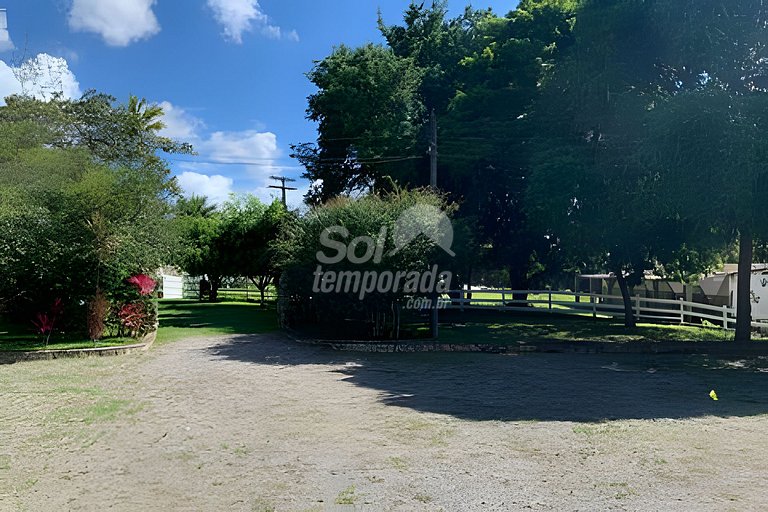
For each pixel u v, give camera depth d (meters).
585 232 16.34
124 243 13.02
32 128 19.77
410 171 22.47
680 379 9.11
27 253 12.07
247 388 8.33
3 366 10.24
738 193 10.64
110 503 4.11
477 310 24.55
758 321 17.64
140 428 6.14
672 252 16.75
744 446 5.39
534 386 8.52
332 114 24.16
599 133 16.34
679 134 11.26
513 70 21.25
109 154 21.69
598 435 5.78
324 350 12.47
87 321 12.84
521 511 3.92
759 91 11.98
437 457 5.12
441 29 27.78
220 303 29.78
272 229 26.83
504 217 24.23
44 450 5.37
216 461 5.05
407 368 10.16
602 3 15.07
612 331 16.58
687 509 3.92
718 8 12.02
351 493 4.27
